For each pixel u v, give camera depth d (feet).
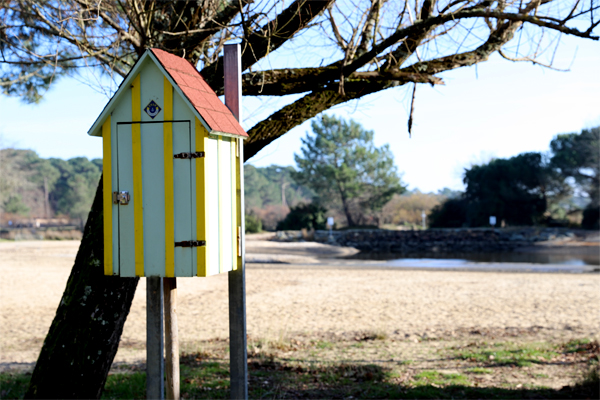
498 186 141.49
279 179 283.38
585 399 16.79
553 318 35.35
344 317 36.86
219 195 9.51
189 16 12.47
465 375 20.88
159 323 9.55
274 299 45.91
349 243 140.97
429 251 129.49
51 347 11.61
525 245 126.82
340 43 13.64
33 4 12.59
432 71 13.25
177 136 9.07
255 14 12.01
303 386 19.54
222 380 20.47
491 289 51.49
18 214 221.25
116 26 12.38
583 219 136.05
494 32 13.52
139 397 18.01
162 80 9.11
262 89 12.22
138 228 9.23
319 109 12.57
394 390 18.57
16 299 47.03
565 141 135.33
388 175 162.30
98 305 11.42
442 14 11.46
